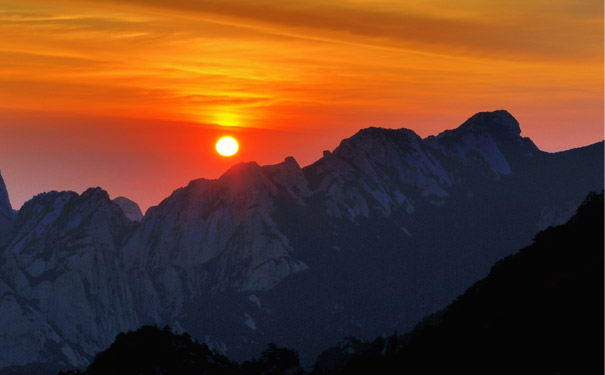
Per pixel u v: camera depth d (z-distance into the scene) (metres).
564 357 125.12
